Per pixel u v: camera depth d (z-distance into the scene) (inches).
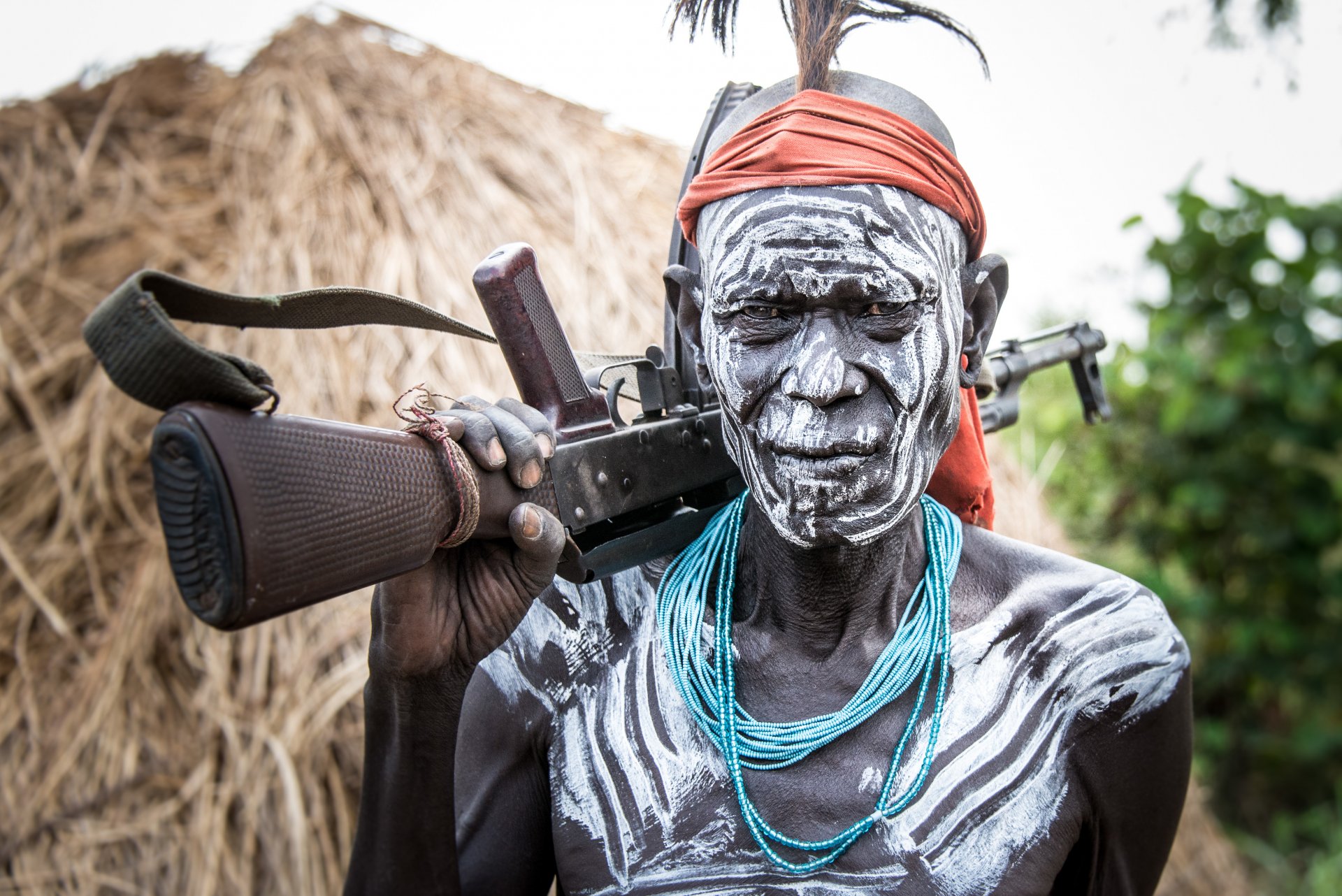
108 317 32.2
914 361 46.6
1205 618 190.4
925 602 52.5
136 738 101.2
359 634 102.7
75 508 111.1
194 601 33.7
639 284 131.0
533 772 54.7
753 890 49.2
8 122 138.6
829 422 45.8
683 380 58.6
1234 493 189.8
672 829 50.5
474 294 120.6
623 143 154.8
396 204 127.4
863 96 49.5
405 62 147.8
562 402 48.3
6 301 122.7
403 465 38.9
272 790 97.1
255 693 100.7
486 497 42.5
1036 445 197.3
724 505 58.0
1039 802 50.4
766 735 50.2
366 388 111.8
